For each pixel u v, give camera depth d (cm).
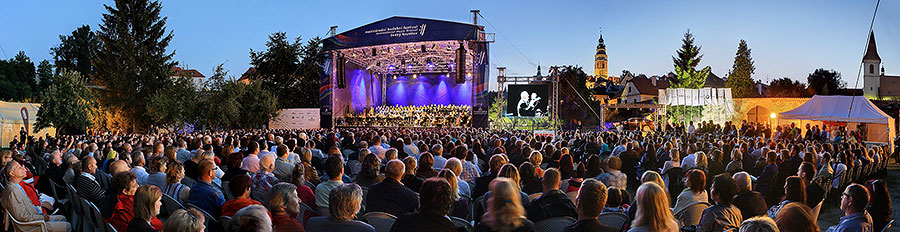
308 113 3344
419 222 322
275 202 378
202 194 518
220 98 3084
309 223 372
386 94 4025
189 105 3036
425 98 3912
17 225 554
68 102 2597
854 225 414
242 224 295
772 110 3369
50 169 825
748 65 6612
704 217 435
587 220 322
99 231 536
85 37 6019
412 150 1072
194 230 298
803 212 298
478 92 2972
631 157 1145
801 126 2823
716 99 3128
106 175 775
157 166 652
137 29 3709
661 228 301
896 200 1105
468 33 2859
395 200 470
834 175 1016
